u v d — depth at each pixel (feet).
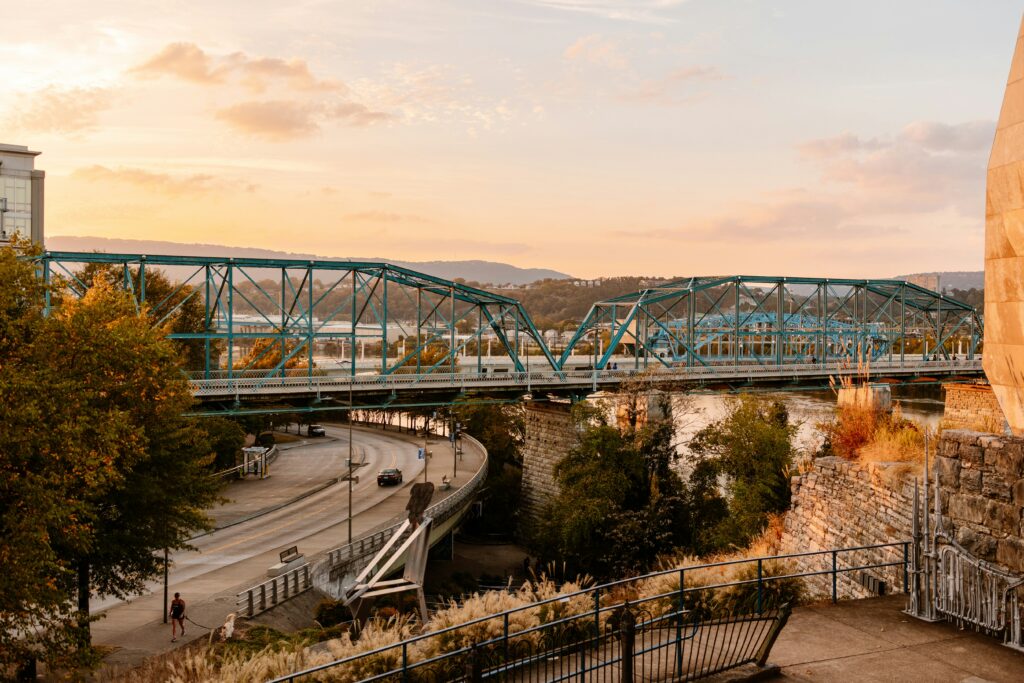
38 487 79.00
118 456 93.35
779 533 121.60
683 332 417.90
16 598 77.77
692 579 59.36
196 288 248.73
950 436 50.70
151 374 107.14
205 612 122.93
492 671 44.04
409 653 46.80
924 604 50.83
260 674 48.01
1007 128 46.83
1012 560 46.55
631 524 189.06
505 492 301.43
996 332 48.06
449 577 214.28
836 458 100.68
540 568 219.20
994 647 45.34
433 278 284.82
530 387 273.13
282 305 260.01
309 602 134.31
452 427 363.56
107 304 108.06
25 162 297.53
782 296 381.19
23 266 93.81
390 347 524.52
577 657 44.65
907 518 80.53
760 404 230.48
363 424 474.08
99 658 83.56
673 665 43.21
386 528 173.27
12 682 82.74
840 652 45.03
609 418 250.37
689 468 237.04
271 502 227.61
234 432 278.05
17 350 92.53
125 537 106.73
